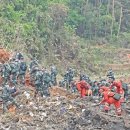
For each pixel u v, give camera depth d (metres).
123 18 115.31
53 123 24.34
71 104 28.38
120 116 25.91
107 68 79.88
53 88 34.34
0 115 25.88
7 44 57.25
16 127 22.92
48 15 73.06
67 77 38.19
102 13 112.25
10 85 32.31
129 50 94.38
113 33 108.44
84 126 23.78
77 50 75.31
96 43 99.50
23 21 70.12
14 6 72.06
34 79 32.88
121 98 28.42
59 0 87.38
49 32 71.94
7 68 32.25
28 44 63.19
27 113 25.81
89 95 33.06
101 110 27.06
